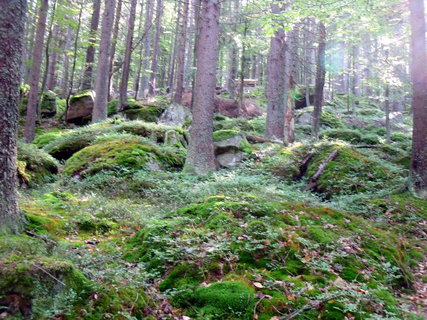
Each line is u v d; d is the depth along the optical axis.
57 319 2.62
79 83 27.67
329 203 8.27
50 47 21.89
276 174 10.52
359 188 9.48
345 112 24.67
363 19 12.27
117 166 9.12
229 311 3.22
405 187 8.96
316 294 3.52
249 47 18.77
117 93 28.23
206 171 10.24
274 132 14.91
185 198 7.59
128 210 6.24
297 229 5.00
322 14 10.10
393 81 14.44
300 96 25.94
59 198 6.64
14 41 3.92
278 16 9.17
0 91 3.80
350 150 11.37
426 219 7.50
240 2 26.23
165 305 3.35
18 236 3.81
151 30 31.48
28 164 8.10
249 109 23.22
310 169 10.67
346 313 3.33
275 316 3.18
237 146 12.11
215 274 3.87
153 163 10.16
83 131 12.73
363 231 5.53
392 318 3.24
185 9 19.08
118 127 12.77
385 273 4.45
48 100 20.44
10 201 3.97
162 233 4.62
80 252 4.04
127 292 3.27
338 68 14.50
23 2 4.04
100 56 17.27
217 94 26.17
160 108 18.42
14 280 2.55
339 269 4.23
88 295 2.95
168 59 38.69
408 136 18.98
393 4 10.01
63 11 17.89
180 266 3.93
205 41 10.50
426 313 3.84
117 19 21.33
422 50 8.72
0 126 3.82
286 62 17.20
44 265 2.80
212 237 4.53
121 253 4.40
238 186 8.17
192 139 10.48
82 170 9.23
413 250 5.92
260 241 4.36
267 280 3.72
